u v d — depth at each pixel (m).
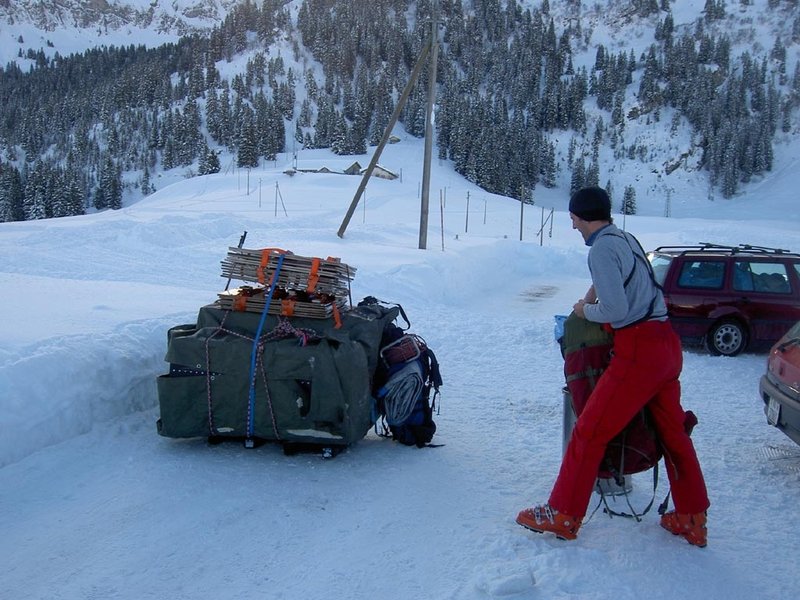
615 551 3.58
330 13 196.38
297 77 177.12
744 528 3.98
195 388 4.78
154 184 138.75
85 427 5.02
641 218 59.56
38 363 4.88
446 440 5.41
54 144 168.62
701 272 9.84
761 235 36.62
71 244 15.84
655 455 3.68
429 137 20.67
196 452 4.88
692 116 165.62
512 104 172.12
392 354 5.20
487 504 4.21
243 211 45.44
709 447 5.48
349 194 63.09
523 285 20.77
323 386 4.64
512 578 3.16
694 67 178.62
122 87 175.12
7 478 4.20
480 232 43.16
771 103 167.25
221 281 12.91
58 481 4.27
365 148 134.00
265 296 5.00
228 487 4.32
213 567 3.41
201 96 169.88
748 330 9.55
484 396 6.82
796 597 3.24
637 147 161.50
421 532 3.82
